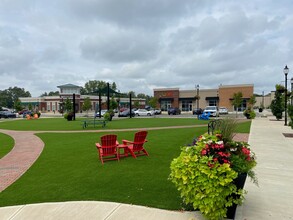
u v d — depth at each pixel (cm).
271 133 1554
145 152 925
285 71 2220
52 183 607
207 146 396
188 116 4519
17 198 514
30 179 652
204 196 361
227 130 521
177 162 401
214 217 370
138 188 551
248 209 437
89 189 554
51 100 8069
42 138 1538
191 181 371
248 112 3281
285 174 652
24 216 430
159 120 3278
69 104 6606
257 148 1024
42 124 2761
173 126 2288
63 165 797
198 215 412
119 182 598
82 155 949
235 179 390
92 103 8188
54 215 430
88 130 2009
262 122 2561
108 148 827
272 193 516
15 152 1077
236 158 401
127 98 9312
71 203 475
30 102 8362
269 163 768
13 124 2859
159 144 1157
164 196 500
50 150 1091
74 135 1652
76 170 726
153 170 704
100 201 481
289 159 823
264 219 399
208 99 6806
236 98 5728
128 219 406
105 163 804
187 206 442
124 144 948
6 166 810
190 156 394
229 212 398
